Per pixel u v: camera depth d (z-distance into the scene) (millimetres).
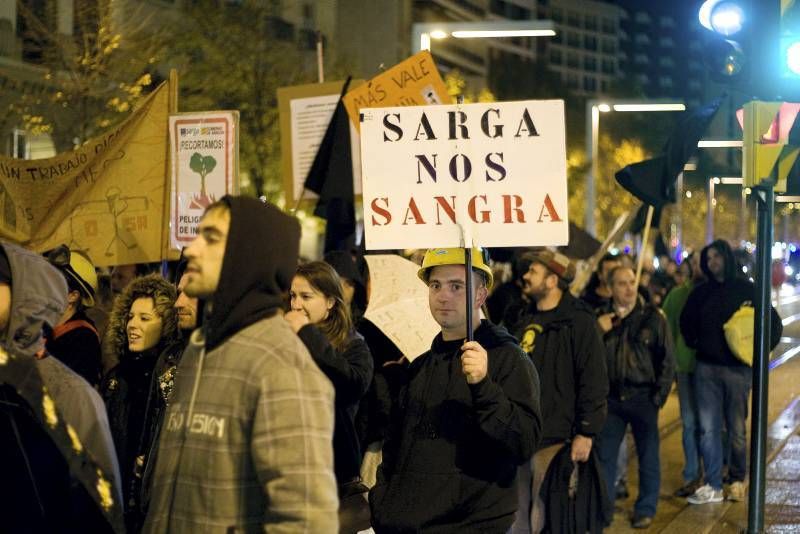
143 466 6180
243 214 4352
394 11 75875
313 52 46812
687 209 80500
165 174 9227
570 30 193375
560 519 8805
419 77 10711
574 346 8953
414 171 6176
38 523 4566
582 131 69625
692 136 10109
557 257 9234
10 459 4562
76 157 9305
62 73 25594
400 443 6203
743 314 12344
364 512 6398
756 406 8461
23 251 4852
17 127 25719
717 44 8617
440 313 6312
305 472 4145
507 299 13734
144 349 7258
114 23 26328
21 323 4777
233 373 4281
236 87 31078
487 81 85125
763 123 8516
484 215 6137
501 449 5969
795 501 12516
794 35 8586
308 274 6785
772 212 8516
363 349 6863
